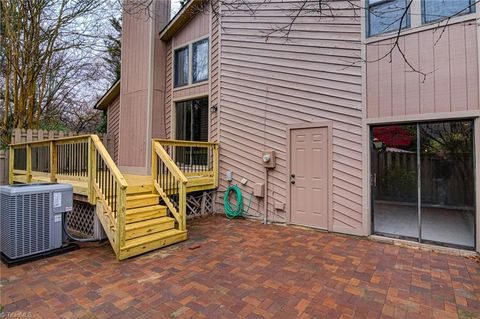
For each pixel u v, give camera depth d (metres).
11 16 8.24
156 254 4.01
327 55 5.26
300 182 5.56
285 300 2.76
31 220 3.74
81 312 2.51
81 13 9.39
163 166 5.41
